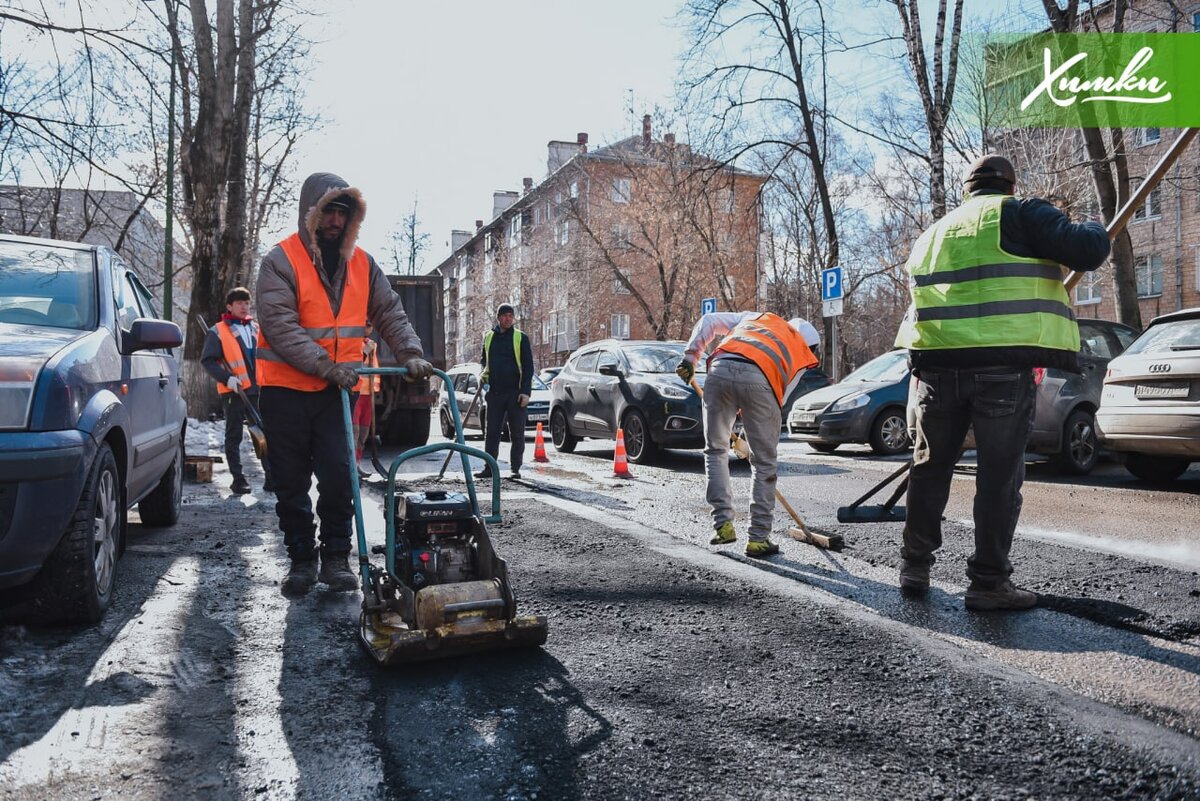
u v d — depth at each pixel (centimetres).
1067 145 1986
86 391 380
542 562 510
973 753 259
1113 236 438
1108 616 394
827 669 331
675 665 335
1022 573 475
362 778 242
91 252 507
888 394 1234
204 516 682
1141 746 262
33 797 227
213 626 380
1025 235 401
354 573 475
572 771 247
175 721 278
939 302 415
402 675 323
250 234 3272
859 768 250
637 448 1180
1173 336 809
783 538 592
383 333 460
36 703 289
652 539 586
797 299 3388
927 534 441
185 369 1789
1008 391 403
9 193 1811
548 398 1923
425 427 1438
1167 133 2503
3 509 331
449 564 355
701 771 248
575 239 3794
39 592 363
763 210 2778
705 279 3291
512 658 343
